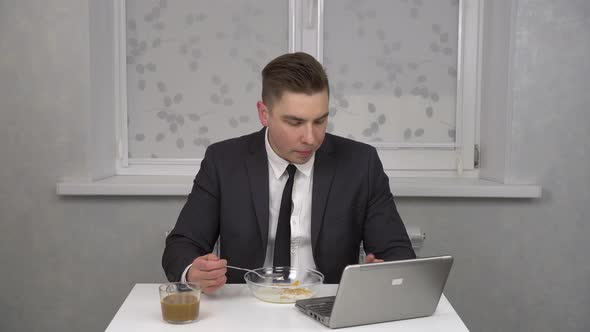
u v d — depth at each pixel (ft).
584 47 7.84
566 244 8.07
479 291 8.14
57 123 7.70
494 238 8.09
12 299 7.93
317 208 5.54
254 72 8.51
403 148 8.68
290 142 5.05
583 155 7.95
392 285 4.13
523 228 8.07
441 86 8.63
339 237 5.60
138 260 7.99
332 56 8.53
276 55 8.49
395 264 4.08
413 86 8.60
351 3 8.47
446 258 4.27
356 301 4.06
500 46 8.13
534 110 7.89
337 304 4.00
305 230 5.69
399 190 7.75
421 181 8.24
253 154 5.72
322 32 8.42
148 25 8.40
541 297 8.14
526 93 7.87
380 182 5.89
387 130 8.63
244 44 8.47
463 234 8.09
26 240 7.86
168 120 8.54
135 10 8.38
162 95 8.51
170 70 8.48
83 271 7.96
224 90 8.53
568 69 7.86
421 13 8.53
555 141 7.93
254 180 5.61
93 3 7.74
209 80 8.50
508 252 8.09
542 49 7.84
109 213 7.91
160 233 7.97
